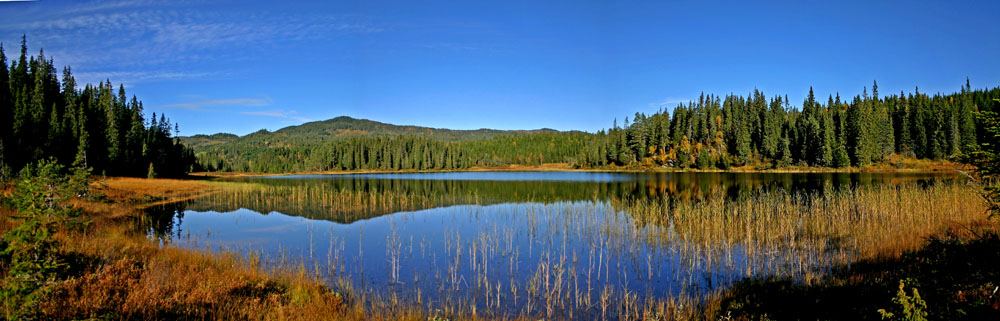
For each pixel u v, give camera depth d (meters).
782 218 23.98
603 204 36.72
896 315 7.05
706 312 11.26
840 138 89.12
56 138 65.88
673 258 17.69
